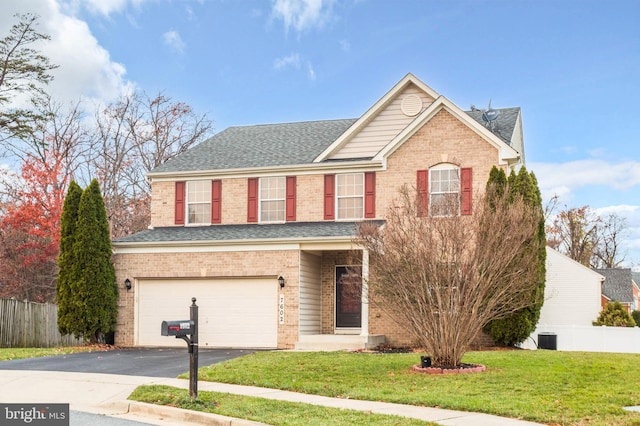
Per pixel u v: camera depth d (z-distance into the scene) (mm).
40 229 36969
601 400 12008
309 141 29094
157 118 48094
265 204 27125
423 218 16141
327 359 17938
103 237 24953
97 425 10578
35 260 36719
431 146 24969
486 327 21875
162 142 47906
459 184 20203
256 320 23984
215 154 29250
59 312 24422
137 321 25125
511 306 18656
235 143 30312
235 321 24203
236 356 19891
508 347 21812
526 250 18234
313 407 11531
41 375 15766
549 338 23656
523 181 21500
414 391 13227
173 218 27844
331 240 23344
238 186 27453
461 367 15719
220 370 16078
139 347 24703
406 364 16828
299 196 26719
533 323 21719
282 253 23812
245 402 11984
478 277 15633
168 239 25328
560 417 10695
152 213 28094
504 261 15859
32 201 38312
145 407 11875
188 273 24734
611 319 32281
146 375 15766
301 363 17203
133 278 25297
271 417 10719
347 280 24047
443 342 15766
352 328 25203
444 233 15773
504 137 25844
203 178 27828
